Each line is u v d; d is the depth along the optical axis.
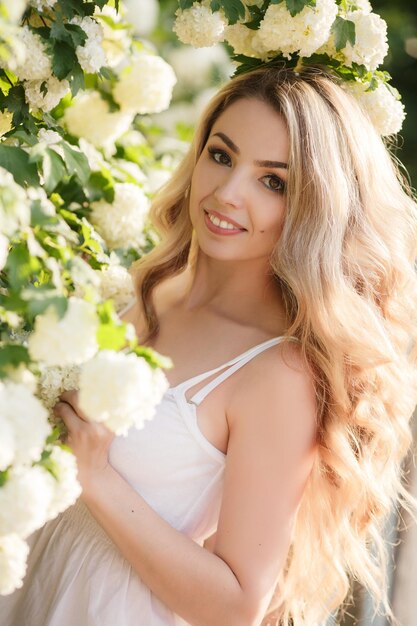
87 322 1.08
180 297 1.97
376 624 2.25
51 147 1.52
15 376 1.12
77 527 1.72
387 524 2.27
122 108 1.98
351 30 1.71
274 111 1.67
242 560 1.57
